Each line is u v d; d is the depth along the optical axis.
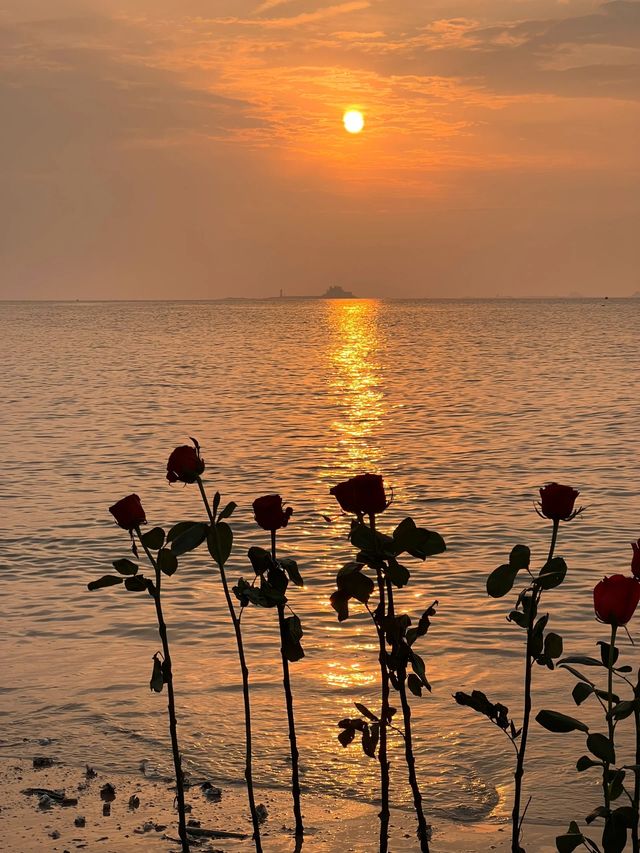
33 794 5.71
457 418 28.58
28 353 69.19
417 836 5.07
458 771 5.92
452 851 4.87
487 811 5.39
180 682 7.64
